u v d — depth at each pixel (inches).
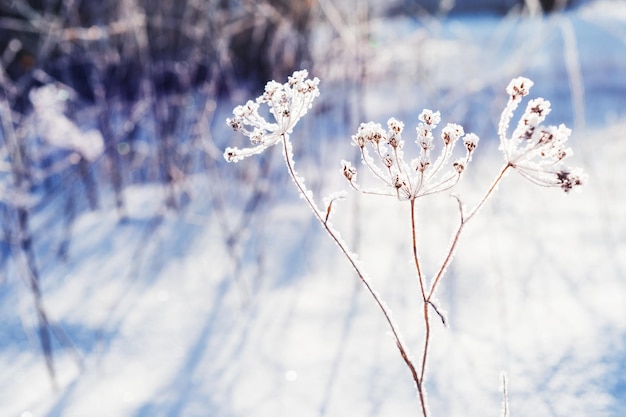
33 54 138.4
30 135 106.3
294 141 125.7
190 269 93.6
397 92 164.4
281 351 69.8
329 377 64.2
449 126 32.6
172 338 74.2
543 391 58.9
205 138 105.7
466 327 72.1
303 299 82.3
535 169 31.9
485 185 122.3
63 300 85.3
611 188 119.3
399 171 33.4
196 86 132.1
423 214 107.4
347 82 107.4
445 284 83.7
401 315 76.2
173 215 114.3
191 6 109.8
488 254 92.7
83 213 119.0
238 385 63.9
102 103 110.7
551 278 83.7
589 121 169.2
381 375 63.8
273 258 95.8
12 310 83.0
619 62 229.9
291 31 108.8
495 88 128.3
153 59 121.3
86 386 65.3
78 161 106.8
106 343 73.7
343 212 112.0
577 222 104.0
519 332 70.1
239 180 121.5
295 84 32.9
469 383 61.2
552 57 213.8
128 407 61.2
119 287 88.6
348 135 116.4
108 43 115.2
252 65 133.9
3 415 60.8
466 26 263.7
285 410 59.2
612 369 60.9
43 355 72.3
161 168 112.5
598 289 79.1
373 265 90.9
